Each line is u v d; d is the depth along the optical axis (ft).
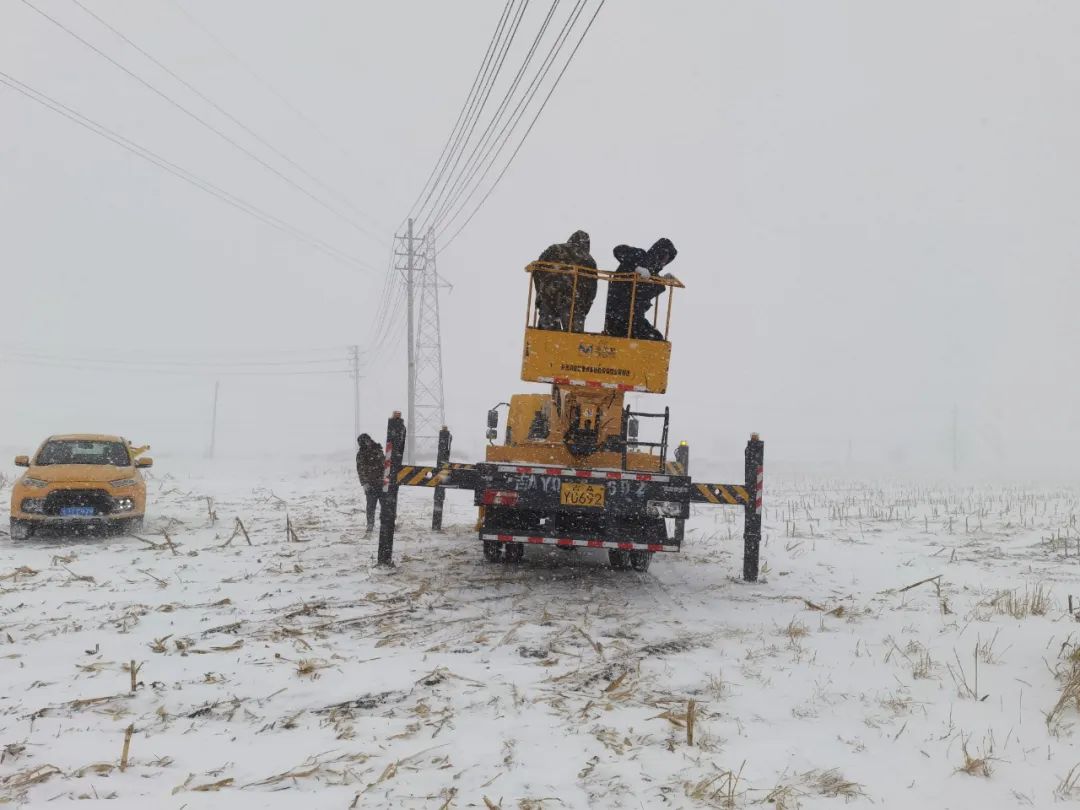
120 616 21.33
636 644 19.34
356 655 17.93
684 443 35.55
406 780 11.74
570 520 25.89
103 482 36.55
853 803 11.28
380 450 37.70
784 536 40.04
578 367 27.27
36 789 11.33
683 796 11.39
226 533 37.96
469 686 15.88
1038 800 11.41
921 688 16.24
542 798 11.25
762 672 17.22
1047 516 48.24
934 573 29.48
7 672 16.58
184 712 14.43
